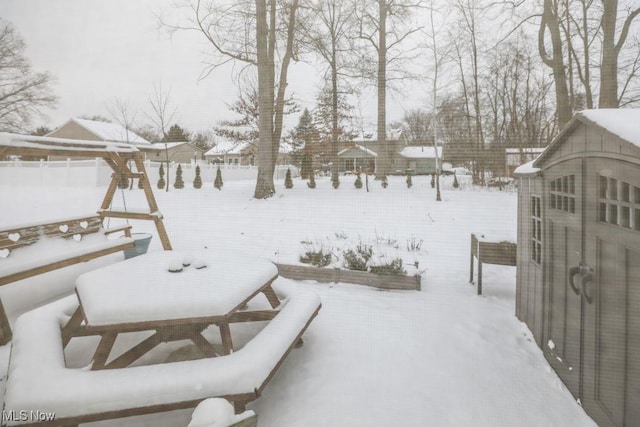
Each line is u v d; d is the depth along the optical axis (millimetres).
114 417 1355
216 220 8000
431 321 3084
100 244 3631
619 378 1597
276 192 12516
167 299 1728
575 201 2029
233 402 1602
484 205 9867
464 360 2438
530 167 2939
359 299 3568
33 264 2811
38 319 2023
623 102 7605
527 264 2975
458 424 1770
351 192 12664
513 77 15398
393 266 4105
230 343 1800
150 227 7227
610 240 1654
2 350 2320
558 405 1979
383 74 14883
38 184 13867
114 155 4273
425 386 2100
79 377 1458
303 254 4828
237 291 1884
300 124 16203
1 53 10062
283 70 13359
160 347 2445
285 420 1774
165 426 1726
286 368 2279
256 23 11914
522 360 2482
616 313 1612
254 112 15766
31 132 12297
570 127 2004
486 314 3295
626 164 1500
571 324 2094
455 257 5445
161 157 26328
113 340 1714
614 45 7258
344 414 1818
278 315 2195
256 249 5504
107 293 1797
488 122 16188
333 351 2506
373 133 16016
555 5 8523
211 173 19438
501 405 1946
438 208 9578
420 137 16672
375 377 2180
